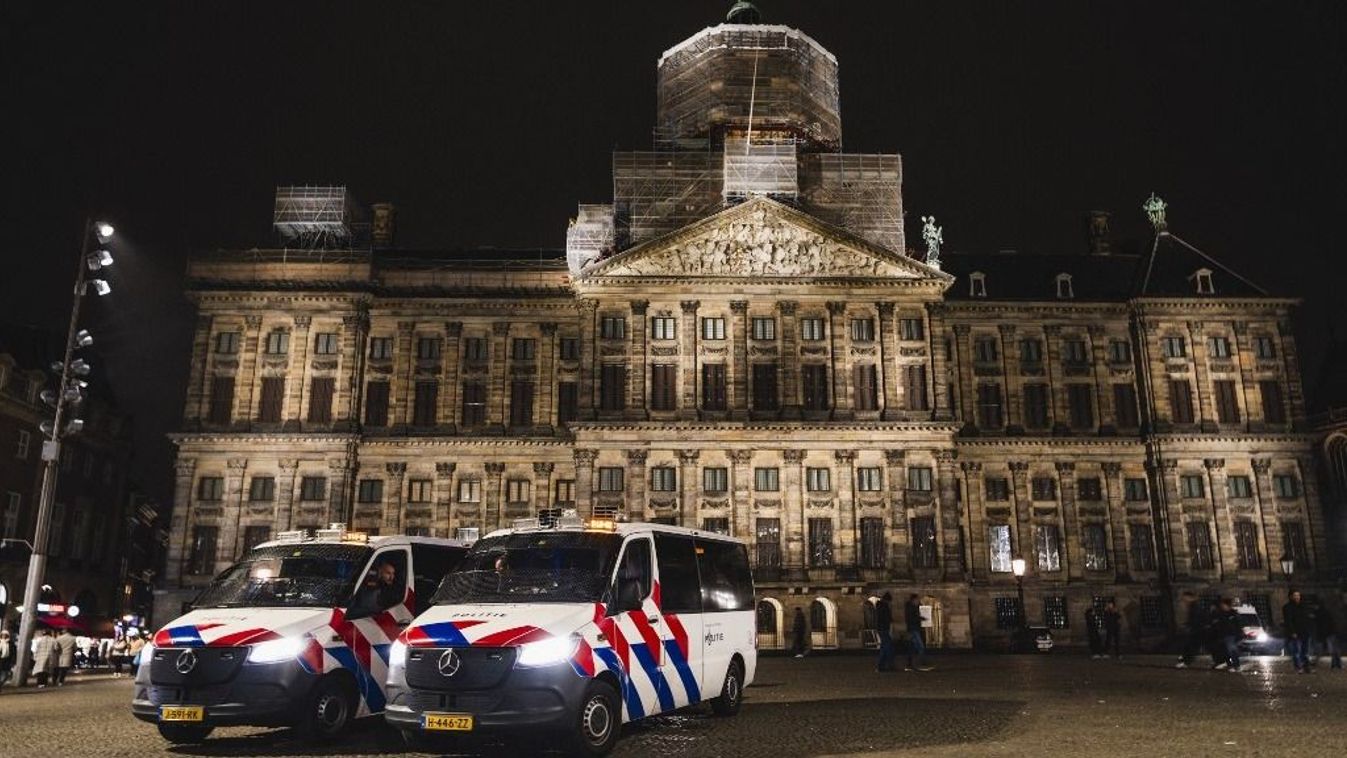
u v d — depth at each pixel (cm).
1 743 1603
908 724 1745
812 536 5731
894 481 5797
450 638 1383
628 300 6025
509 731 1330
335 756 1452
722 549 1950
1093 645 4572
